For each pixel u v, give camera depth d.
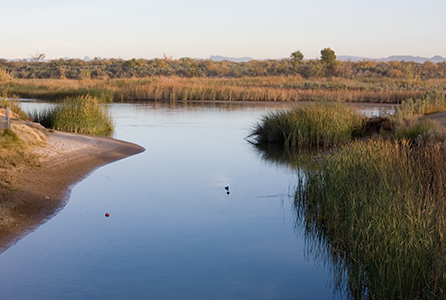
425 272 6.29
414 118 17.66
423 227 7.03
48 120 22.00
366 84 53.09
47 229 9.22
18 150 13.66
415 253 6.41
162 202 11.23
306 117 20.19
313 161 12.80
